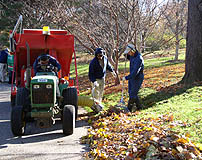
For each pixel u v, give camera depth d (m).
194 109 6.64
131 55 7.84
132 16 11.52
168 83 11.07
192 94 8.40
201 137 4.80
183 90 9.07
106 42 12.62
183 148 4.32
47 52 9.57
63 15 11.84
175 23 17.25
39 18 16.42
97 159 4.89
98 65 8.48
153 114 6.90
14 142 6.10
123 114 7.43
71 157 5.11
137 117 7.00
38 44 9.18
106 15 13.08
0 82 17.11
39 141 6.13
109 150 5.05
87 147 5.63
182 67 15.71
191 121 5.69
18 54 9.36
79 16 12.54
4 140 6.26
